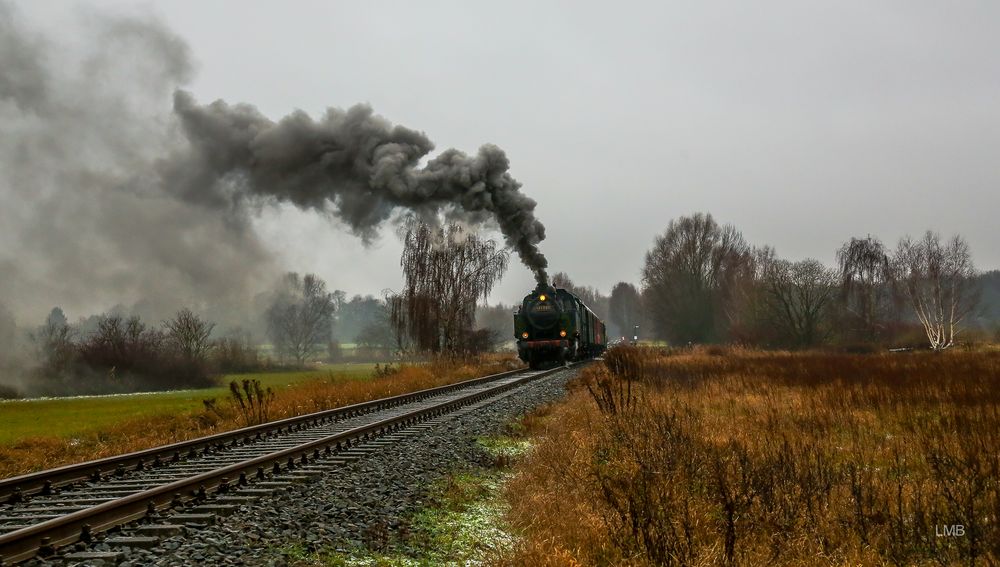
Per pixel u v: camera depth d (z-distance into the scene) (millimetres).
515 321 44406
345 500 8930
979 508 7648
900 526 6918
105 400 31438
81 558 6500
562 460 10562
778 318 61531
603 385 15602
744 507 7637
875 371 25250
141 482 10562
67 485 10430
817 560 6461
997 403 15406
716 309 76500
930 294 61094
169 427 18672
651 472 8789
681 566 6113
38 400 32344
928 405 16234
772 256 76062
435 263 45531
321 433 16062
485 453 13172
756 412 16125
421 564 6672
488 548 7094
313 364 79875
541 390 26406
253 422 18422
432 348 45062
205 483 9414
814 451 10594
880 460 10750
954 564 6453
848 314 62625
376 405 22250
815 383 22219
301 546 6918
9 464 13523
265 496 9117
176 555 6516
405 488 9859
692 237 77688
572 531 7285
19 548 6574
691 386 22641
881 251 62812
